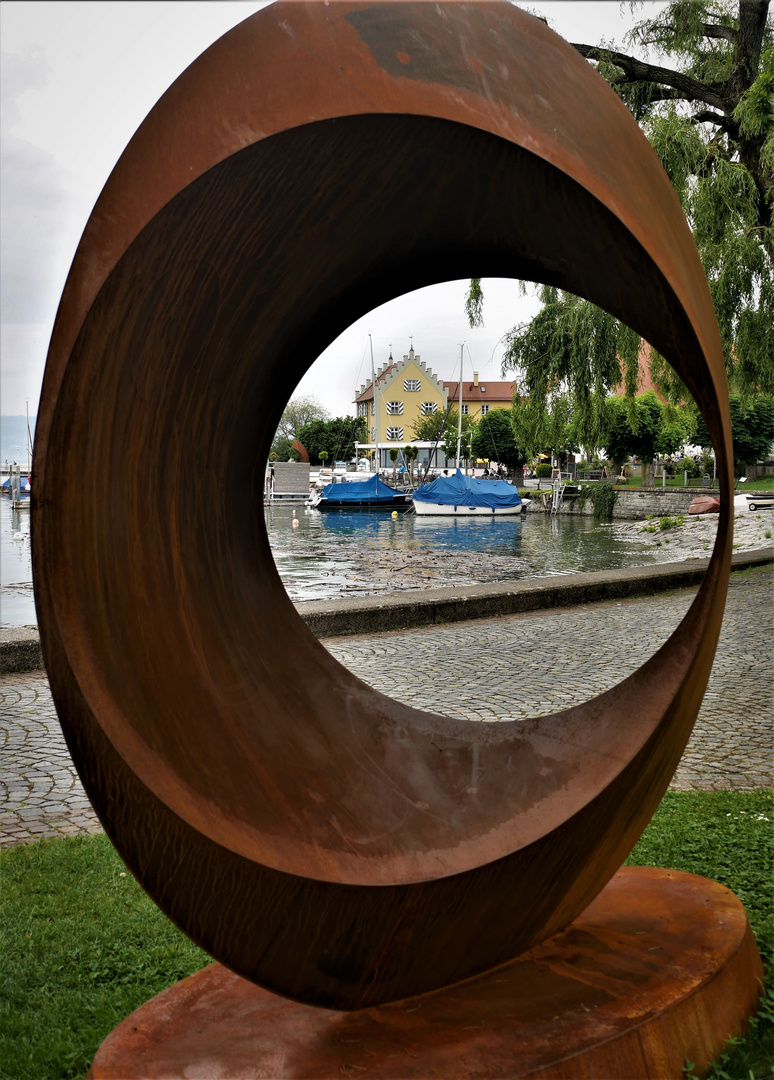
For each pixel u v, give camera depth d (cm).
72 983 300
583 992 230
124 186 174
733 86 1383
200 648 228
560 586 1198
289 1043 213
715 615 229
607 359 1334
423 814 230
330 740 250
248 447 264
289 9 182
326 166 195
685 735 241
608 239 206
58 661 176
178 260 188
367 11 186
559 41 213
